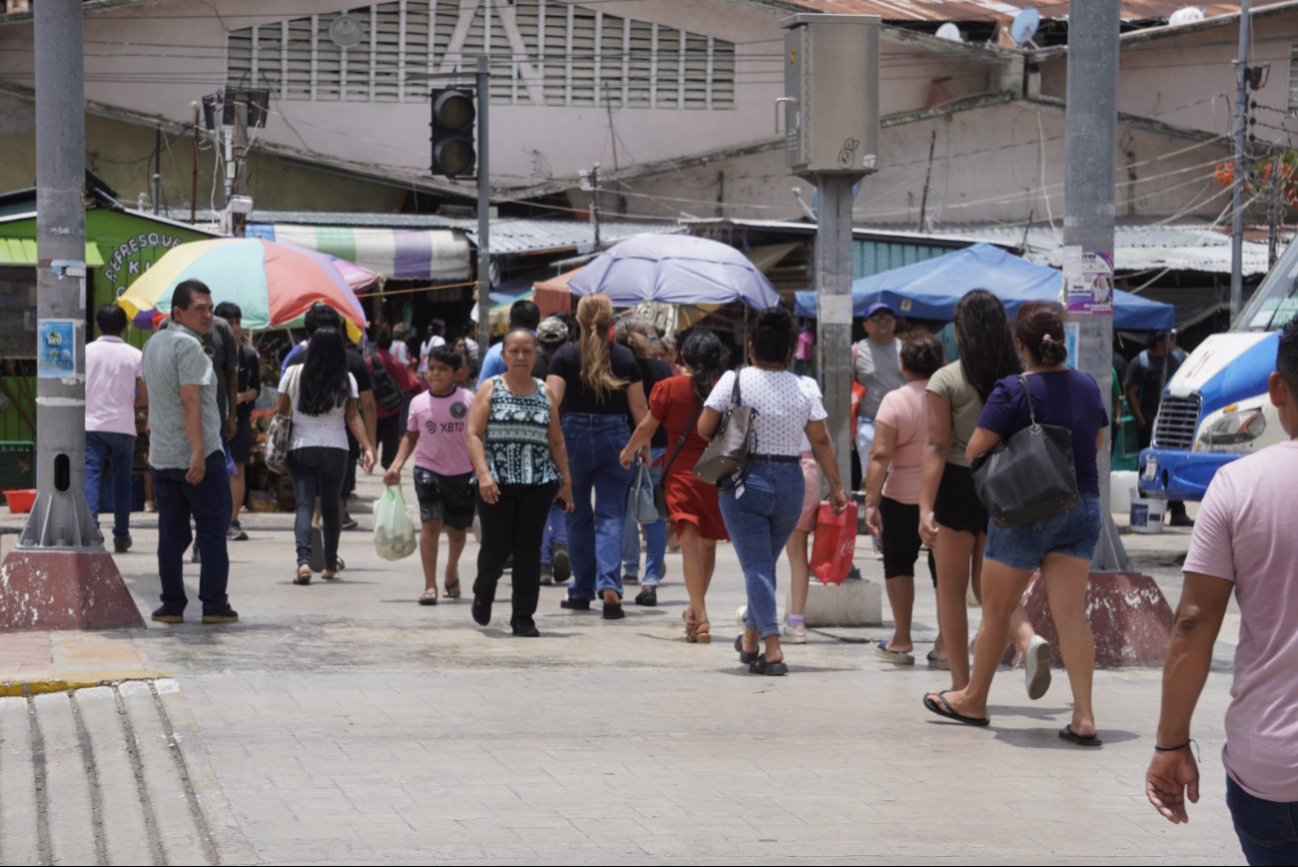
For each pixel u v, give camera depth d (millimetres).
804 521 17500
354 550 26094
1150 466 25047
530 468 17312
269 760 11141
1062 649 12555
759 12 65125
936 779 11117
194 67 60875
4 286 30781
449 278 56750
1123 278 51094
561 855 9039
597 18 64625
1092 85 16344
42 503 16656
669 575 24109
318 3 61906
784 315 15375
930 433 13648
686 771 11164
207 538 17375
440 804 10094
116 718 12375
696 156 64875
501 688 14180
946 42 64312
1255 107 59062
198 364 16797
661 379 20375
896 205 65938
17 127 58969
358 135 62656
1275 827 6320
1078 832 9812
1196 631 6535
